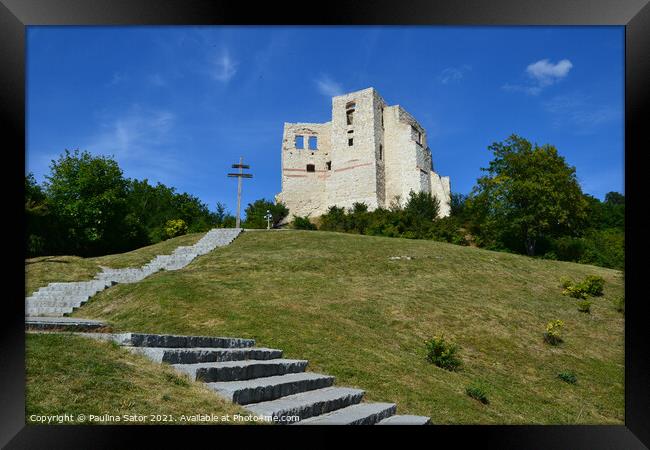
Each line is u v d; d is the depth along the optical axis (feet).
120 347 22.56
